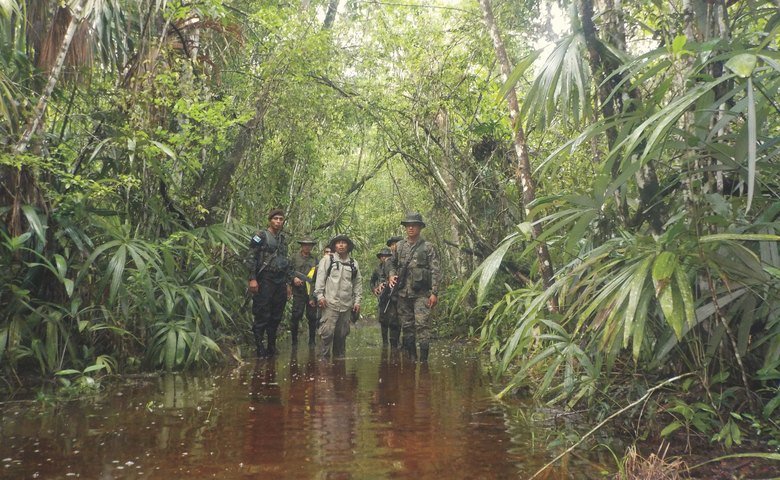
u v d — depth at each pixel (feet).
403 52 25.16
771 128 12.23
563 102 11.12
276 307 21.75
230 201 24.54
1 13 11.73
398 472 7.38
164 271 18.76
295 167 30.25
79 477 7.20
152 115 18.28
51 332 13.87
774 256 8.96
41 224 13.94
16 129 14.08
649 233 11.33
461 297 11.69
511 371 16.02
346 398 12.37
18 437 9.09
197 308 18.22
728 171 9.82
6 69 13.92
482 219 26.68
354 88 27.27
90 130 17.44
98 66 17.60
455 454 8.13
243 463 7.73
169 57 19.10
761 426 8.30
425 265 19.93
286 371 16.94
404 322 20.63
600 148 15.84
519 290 15.51
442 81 24.66
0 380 13.39
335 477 7.19
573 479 7.07
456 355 21.01
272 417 10.50
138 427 9.74
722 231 9.46
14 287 13.60
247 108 23.36
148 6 17.56
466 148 26.03
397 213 43.19
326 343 20.54
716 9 9.85
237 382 14.74
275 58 23.48
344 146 33.14
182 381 14.88
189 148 18.84
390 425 9.86
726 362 9.59
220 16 18.71
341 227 37.45
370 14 25.66
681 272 7.68
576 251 13.46
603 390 10.33
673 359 10.35
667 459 7.72
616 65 11.52
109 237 16.69
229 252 24.11
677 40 8.12
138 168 17.84
